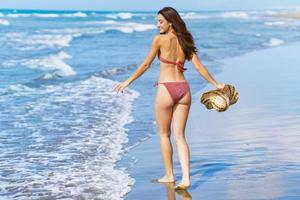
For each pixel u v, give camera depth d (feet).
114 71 61.00
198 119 33.32
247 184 19.47
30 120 33.19
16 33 135.13
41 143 27.02
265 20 283.18
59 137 28.32
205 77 19.61
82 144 26.71
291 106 37.50
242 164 22.45
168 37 19.21
